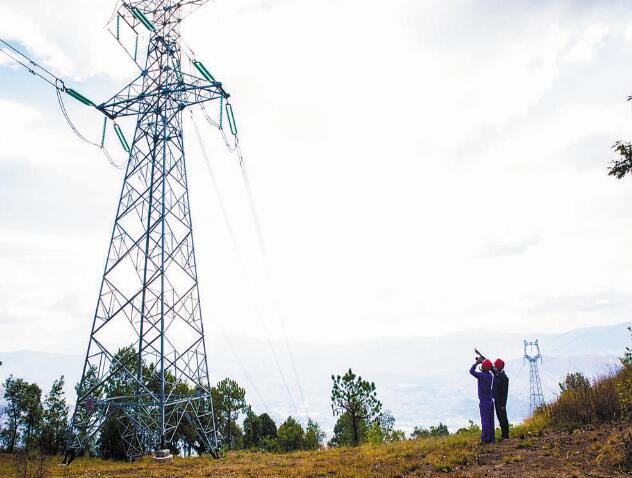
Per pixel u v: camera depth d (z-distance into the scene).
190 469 19.28
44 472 17.72
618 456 10.84
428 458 14.62
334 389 32.78
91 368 28.41
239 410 46.81
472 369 16.05
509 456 12.95
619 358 16.95
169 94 31.84
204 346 30.16
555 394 18.75
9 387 40.72
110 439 32.84
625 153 10.91
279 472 15.78
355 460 16.84
